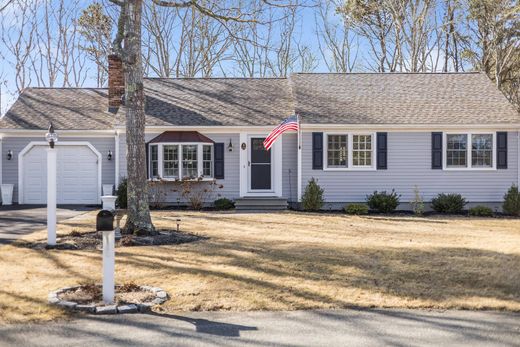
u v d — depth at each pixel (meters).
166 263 9.07
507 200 18.88
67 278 7.97
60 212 17.75
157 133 20.14
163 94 22.50
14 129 20.47
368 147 20.03
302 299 6.96
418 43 34.59
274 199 19.70
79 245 10.85
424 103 21.05
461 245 11.29
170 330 5.77
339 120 19.69
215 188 20.17
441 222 16.47
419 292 7.32
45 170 20.91
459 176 19.97
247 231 13.49
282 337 5.56
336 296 7.09
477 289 7.52
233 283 7.69
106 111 22.19
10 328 5.81
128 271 8.45
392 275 8.28
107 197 11.06
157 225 14.27
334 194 19.92
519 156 19.88
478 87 22.28
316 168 19.88
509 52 31.53
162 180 19.72
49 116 21.56
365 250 10.42
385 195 19.28
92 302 6.66
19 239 11.60
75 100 23.17
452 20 33.66
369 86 22.52
